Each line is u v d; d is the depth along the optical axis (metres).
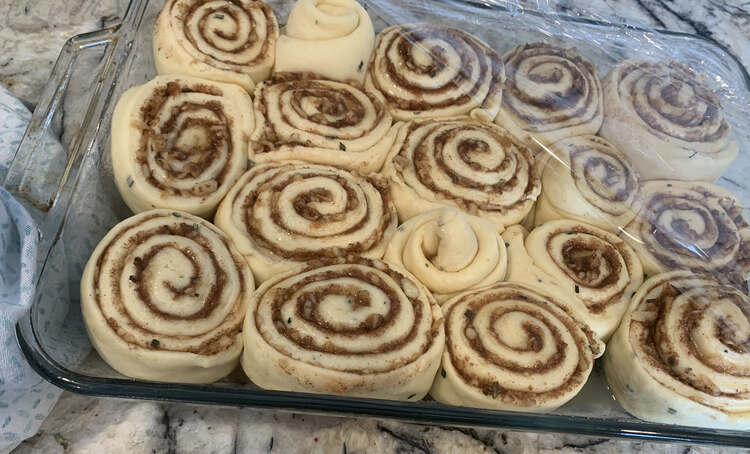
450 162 0.28
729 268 0.27
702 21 0.41
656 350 0.25
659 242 0.27
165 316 0.23
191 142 0.28
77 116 0.29
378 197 0.27
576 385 0.24
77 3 0.39
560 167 0.29
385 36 0.32
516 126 0.30
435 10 0.33
